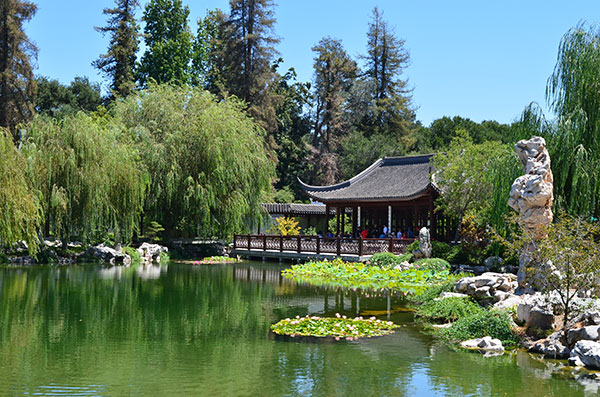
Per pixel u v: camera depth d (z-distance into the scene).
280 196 52.75
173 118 32.53
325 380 8.66
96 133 26.28
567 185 17.02
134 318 13.71
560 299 11.29
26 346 10.75
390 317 14.13
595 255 10.41
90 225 25.61
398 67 64.94
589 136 17.03
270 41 52.97
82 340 11.30
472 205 24.55
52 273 22.69
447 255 24.20
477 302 13.94
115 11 50.81
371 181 34.75
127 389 8.15
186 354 10.20
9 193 20.41
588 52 17.16
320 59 60.72
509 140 19.39
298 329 12.38
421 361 9.78
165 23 53.72
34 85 44.16
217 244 34.97
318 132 61.94
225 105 35.78
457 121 67.12
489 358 10.02
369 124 62.09
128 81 50.06
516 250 13.44
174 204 31.66
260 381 8.58
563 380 8.72
